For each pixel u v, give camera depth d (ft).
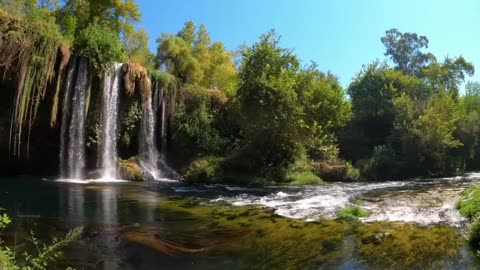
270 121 82.99
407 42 234.79
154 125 90.38
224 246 28.66
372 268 24.07
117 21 118.93
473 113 146.92
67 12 108.88
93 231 32.07
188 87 99.04
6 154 79.30
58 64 76.38
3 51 68.54
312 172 87.45
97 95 80.53
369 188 64.85
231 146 93.56
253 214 40.06
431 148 113.80
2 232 30.40
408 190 59.62
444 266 24.23
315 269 24.00
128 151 86.99
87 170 79.36
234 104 93.81
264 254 26.84
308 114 90.53
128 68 84.69
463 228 32.89
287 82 85.30
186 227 34.30
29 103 75.15
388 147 117.60
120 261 25.09
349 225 34.47
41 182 65.77
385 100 133.18
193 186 68.13
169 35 120.47
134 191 57.36
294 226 34.40
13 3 77.00
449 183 75.00
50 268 23.26
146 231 32.58
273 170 83.15
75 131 78.43
